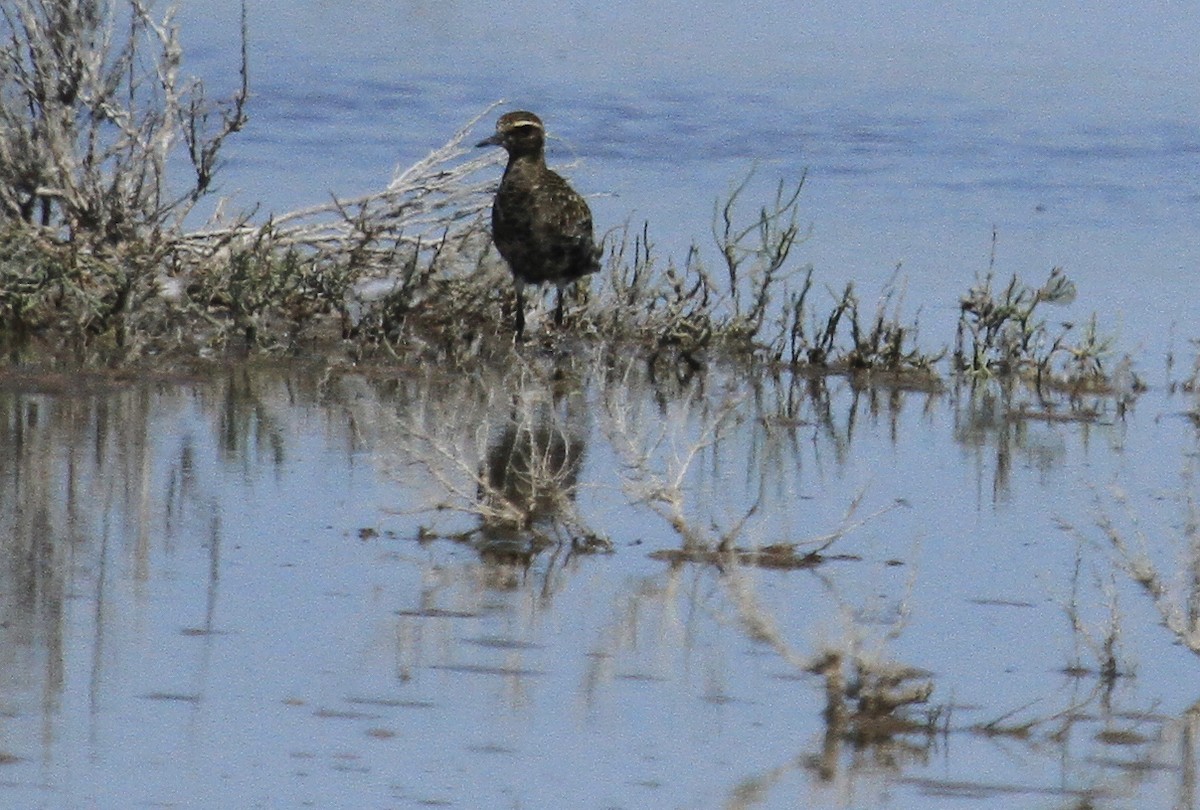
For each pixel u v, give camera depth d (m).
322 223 18.39
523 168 16.97
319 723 8.02
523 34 38.28
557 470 12.57
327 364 15.45
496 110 30.33
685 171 26.62
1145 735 8.41
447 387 15.09
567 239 16.78
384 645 8.98
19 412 13.11
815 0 44.50
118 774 7.42
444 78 32.62
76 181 16.59
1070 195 26.08
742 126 30.11
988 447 14.04
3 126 16.33
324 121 28.36
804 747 8.08
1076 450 14.04
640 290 17.66
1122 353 17.70
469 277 17.30
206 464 12.11
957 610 10.03
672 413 14.63
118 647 8.76
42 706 8.02
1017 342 17.05
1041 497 12.50
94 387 13.95
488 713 8.23
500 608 9.62
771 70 35.56
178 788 7.32
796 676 8.87
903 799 7.61
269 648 8.86
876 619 9.80
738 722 8.29
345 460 12.44
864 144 29.23
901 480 12.85
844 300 17.09
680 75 34.47
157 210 16.59
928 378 16.61
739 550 10.91
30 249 15.39
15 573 9.73
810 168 27.25
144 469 11.88
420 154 26.36
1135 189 26.62
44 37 16.30
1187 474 13.14
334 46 35.00
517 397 14.93
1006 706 8.69
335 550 10.47
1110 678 9.12
